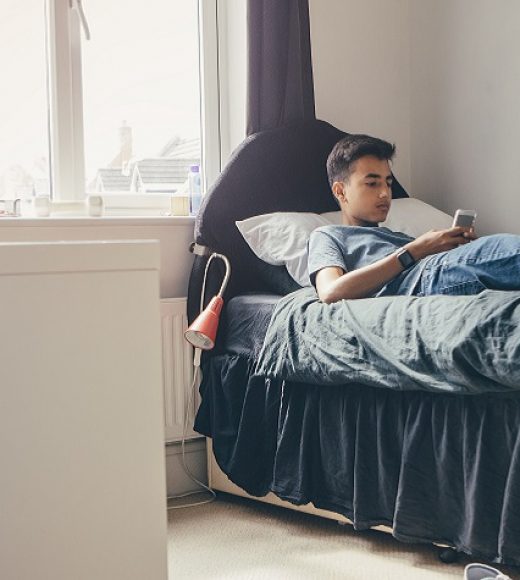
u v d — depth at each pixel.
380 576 1.61
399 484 1.63
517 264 1.65
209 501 2.24
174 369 2.29
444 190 2.82
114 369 0.86
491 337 1.43
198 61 2.74
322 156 2.53
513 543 1.43
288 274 2.24
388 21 2.89
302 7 2.58
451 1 2.75
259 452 2.00
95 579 0.85
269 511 2.12
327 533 1.91
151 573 0.88
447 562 1.66
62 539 0.84
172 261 2.38
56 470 0.83
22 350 0.82
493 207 2.62
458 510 1.56
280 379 1.91
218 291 2.27
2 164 2.43
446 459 1.56
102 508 0.85
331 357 1.75
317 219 2.32
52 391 0.83
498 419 1.48
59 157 2.46
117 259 0.86
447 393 1.54
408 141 2.93
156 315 0.88
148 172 2.66
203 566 1.71
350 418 1.76
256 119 2.50
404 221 2.45
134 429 0.87
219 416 2.11
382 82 2.89
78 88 2.50
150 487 0.87
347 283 1.84
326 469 1.83
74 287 0.84
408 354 1.58
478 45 2.65
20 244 0.82
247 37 2.49
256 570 1.68
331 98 2.77
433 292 1.79
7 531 0.82
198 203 2.58
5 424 0.81
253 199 2.37
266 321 2.03
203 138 2.72
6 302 0.81
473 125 2.68
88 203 2.35
